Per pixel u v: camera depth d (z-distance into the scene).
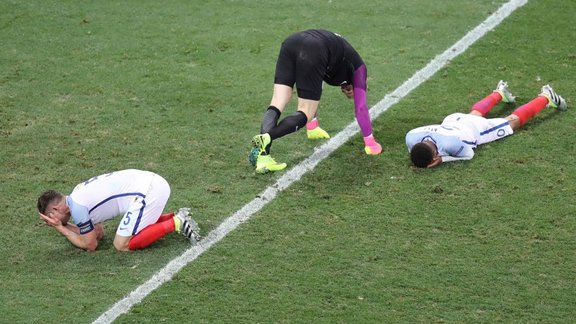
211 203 26.30
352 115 31.98
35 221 25.48
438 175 27.50
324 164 28.47
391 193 26.59
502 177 27.23
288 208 25.94
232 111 32.19
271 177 27.73
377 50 37.06
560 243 23.91
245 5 42.03
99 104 32.81
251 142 29.98
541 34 38.22
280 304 21.61
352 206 25.94
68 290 22.27
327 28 39.25
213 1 42.59
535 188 26.61
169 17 40.72
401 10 41.25
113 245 24.25
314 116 29.44
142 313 21.38
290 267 23.12
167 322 21.03
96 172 28.12
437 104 32.44
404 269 22.95
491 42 37.53
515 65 35.38
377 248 23.88
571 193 26.28
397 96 33.12
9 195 26.77
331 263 23.25
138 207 23.58
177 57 36.69
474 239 24.19
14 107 32.62
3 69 35.69
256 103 32.75
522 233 24.39
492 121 29.41
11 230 25.02
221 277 22.75
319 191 26.84
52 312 21.38
